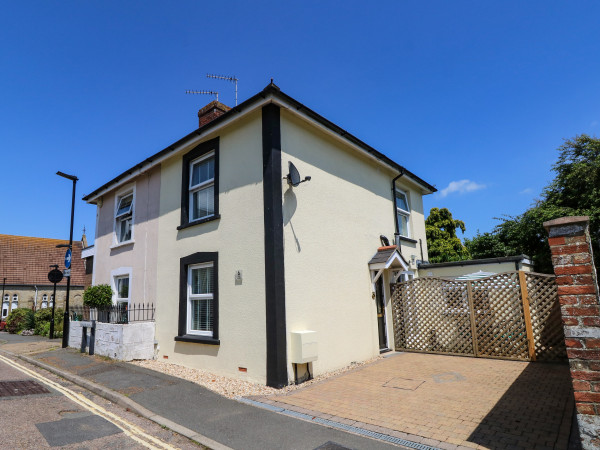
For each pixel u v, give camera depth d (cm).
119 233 1212
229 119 805
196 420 505
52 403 598
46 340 1432
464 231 2381
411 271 1209
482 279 911
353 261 920
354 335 872
